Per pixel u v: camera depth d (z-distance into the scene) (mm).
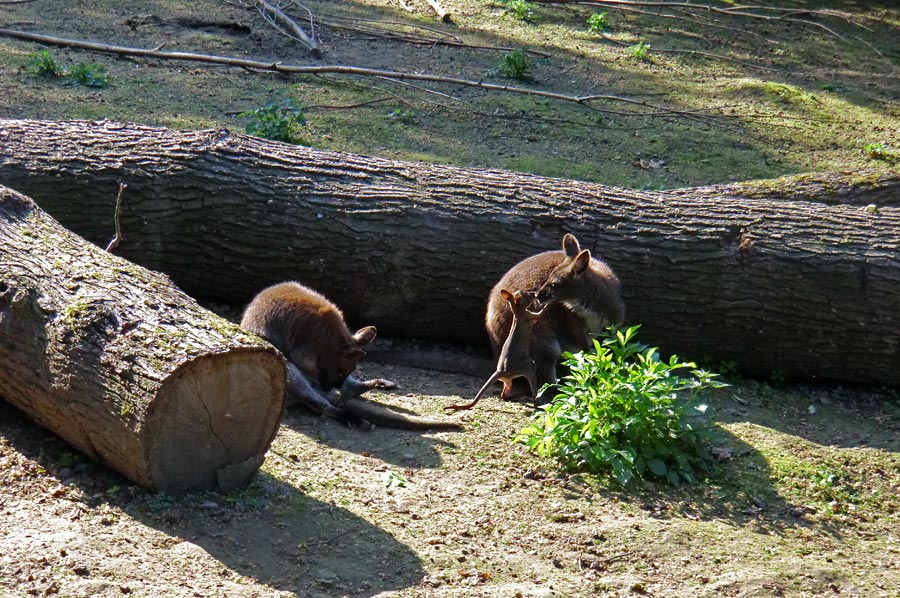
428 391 9945
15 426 8016
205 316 7457
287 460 8062
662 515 7852
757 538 7625
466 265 10688
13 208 8719
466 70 21188
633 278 10594
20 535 6504
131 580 6145
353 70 17984
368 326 10523
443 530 7289
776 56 24891
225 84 18453
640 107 20047
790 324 10391
